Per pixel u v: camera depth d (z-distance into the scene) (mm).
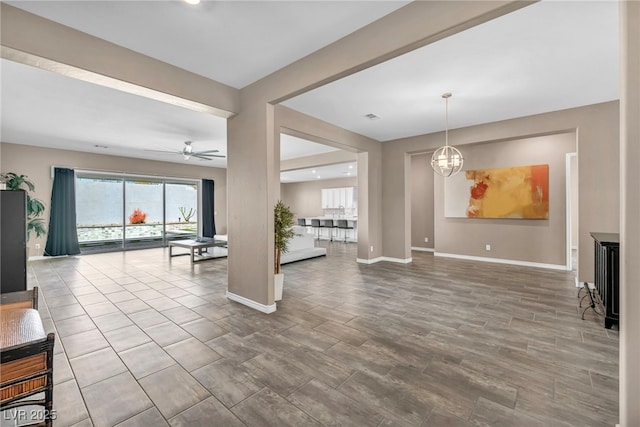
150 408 1745
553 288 4195
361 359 2303
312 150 6914
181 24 2340
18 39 2117
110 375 2080
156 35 2480
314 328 2881
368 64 2439
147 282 4605
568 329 2822
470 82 3344
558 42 2553
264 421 1645
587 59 2836
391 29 2242
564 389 1918
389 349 2461
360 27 2416
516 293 3975
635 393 1312
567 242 5312
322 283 4539
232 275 3750
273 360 2287
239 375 2086
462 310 3350
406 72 3113
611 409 1727
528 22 2285
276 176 4074
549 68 3016
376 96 3766
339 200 11953
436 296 3867
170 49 2701
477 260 6332
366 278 4844
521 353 2383
